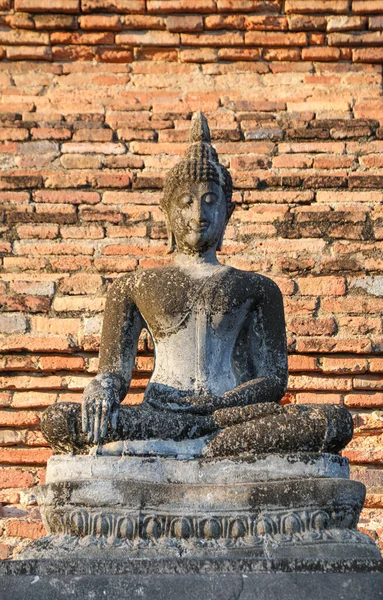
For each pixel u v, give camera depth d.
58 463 8.74
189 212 9.81
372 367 11.70
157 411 9.05
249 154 12.72
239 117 12.95
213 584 7.80
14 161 12.66
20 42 13.24
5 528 11.05
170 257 12.23
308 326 11.85
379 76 13.24
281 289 12.05
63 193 12.50
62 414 8.86
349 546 8.27
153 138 12.83
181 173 9.88
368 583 7.83
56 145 12.76
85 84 13.16
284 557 8.07
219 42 13.28
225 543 8.36
